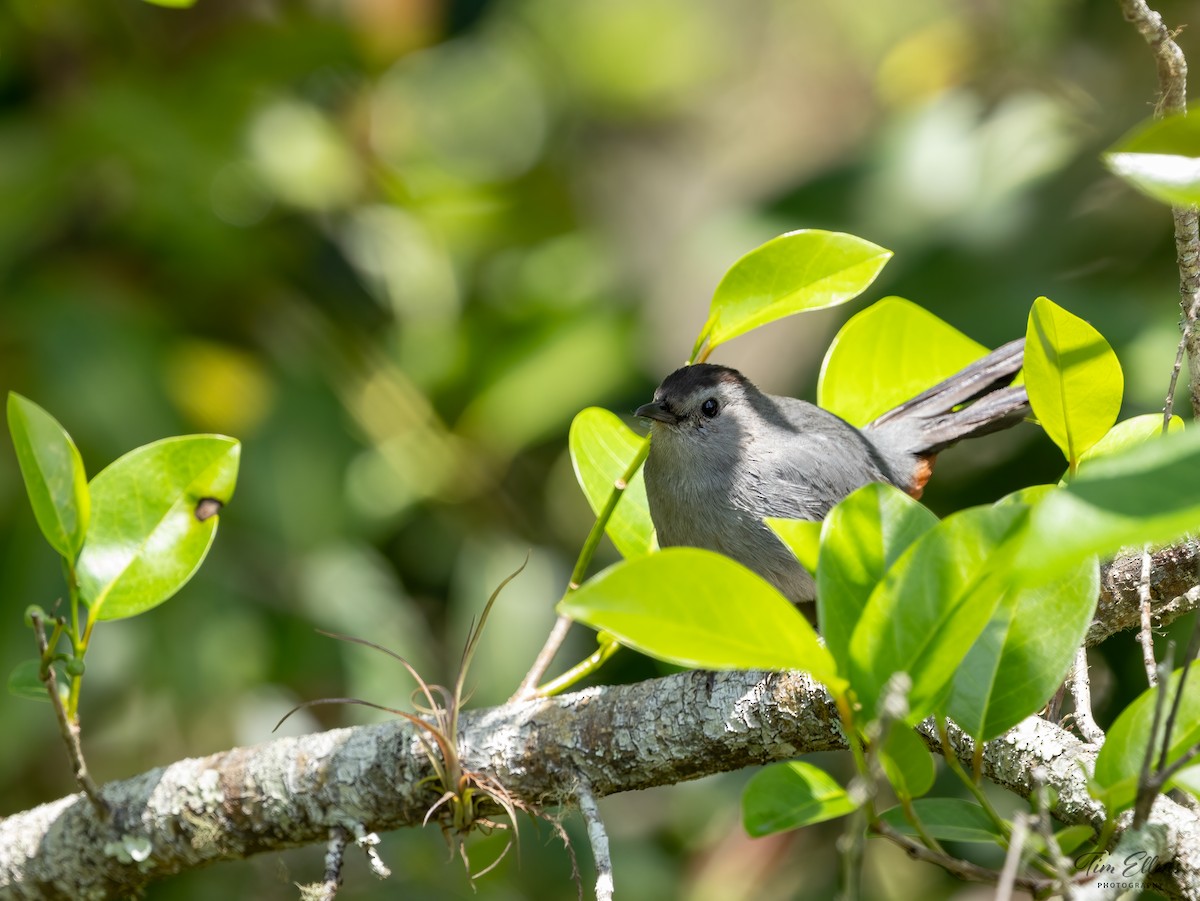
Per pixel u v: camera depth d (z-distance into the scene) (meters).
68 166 10.10
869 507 4.56
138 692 10.09
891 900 10.21
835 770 10.18
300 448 10.42
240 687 9.87
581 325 11.41
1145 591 5.36
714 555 4.01
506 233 12.01
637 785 6.48
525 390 11.12
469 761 6.51
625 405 11.31
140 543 6.22
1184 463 3.33
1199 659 4.79
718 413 8.70
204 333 10.98
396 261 11.43
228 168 10.45
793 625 4.16
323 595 10.20
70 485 5.95
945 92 11.70
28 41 10.66
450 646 10.74
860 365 7.30
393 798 6.63
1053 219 10.49
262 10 11.38
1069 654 4.69
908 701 4.29
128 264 10.74
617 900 10.30
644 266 13.22
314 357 10.98
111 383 9.82
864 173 11.09
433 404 11.20
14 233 9.95
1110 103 10.84
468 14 12.07
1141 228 10.41
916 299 10.46
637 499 7.16
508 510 11.18
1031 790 5.52
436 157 12.12
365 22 11.52
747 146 15.74
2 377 10.02
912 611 4.27
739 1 16.41
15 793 10.57
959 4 12.70
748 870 10.52
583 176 13.61
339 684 10.34
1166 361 9.23
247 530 10.13
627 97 15.32
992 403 8.89
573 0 15.20
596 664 6.70
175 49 10.96
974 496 10.01
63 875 7.06
